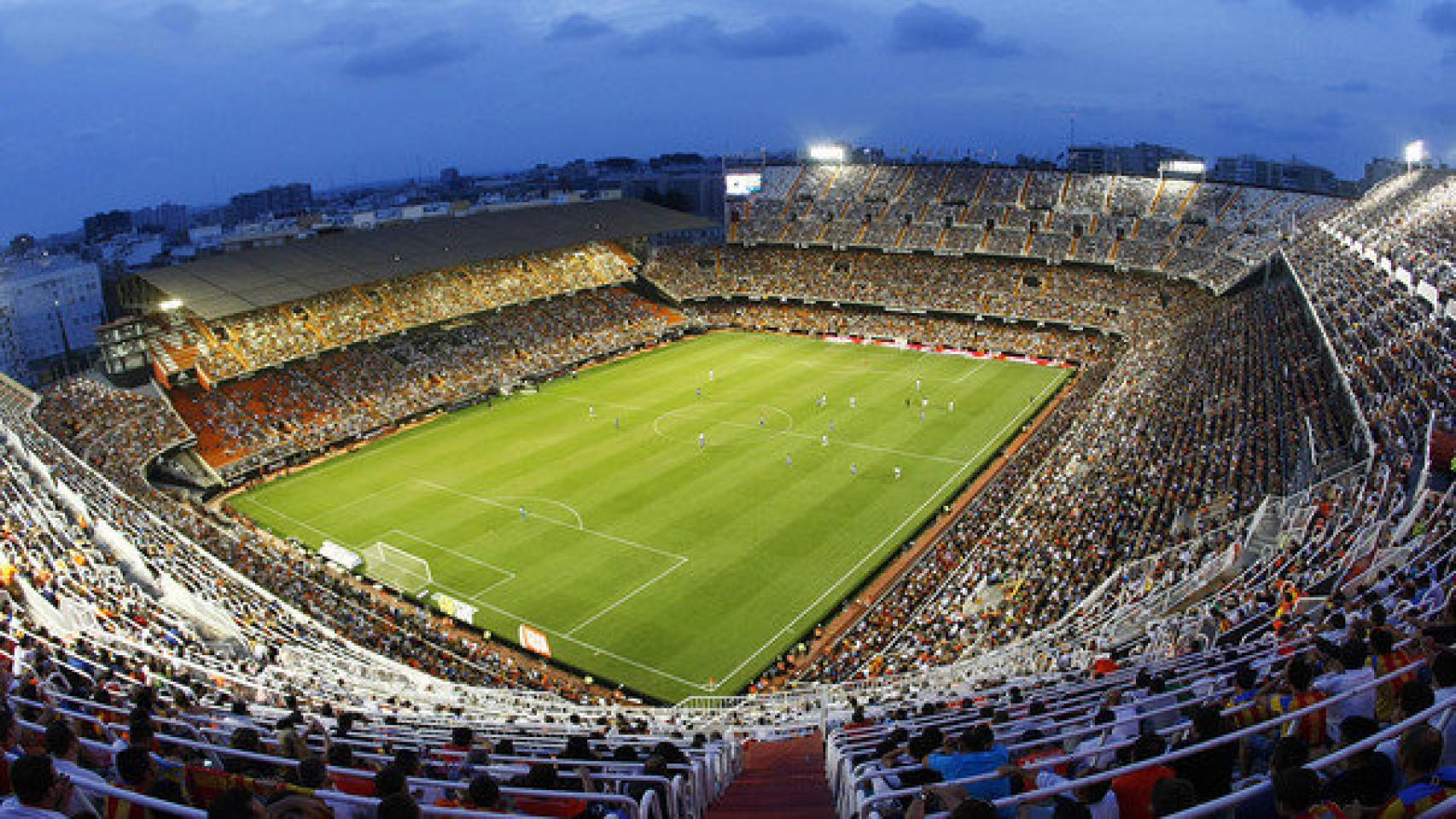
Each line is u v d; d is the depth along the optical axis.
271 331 94.31
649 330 119.81
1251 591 27.91
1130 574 41.25
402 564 59.88
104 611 31.67
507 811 10.66
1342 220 93.25
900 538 60.66
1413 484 32.28
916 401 91.44
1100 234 121.56
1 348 121.44
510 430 86.62
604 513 66.31
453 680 44.31
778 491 69.12
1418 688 9.09
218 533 60.56
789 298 128.75
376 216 143.00
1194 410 64.06
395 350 100.62
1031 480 62.22
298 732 16.30
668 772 14.24
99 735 14.10
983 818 7.36
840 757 16.20
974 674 33.69
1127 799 9.22
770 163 162.38
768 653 47.97
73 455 65.56
